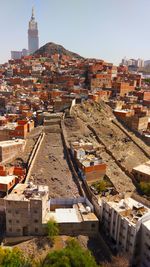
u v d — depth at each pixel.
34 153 110.81
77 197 89.56
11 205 74.00
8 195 76.81
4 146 103.19
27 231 76.38
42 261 63.16
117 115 164.00
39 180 96.44
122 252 71.50
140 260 71.44
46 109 152.50
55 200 86.44
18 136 120.38
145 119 159.50
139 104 188.25
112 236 76.69
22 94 182.00
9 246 73.06
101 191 96.25
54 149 115.94
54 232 74.50
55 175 100.19
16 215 74.62
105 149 127.00
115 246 74.38
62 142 122.06
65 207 86.38
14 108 153.38
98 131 141.88
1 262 62.19
